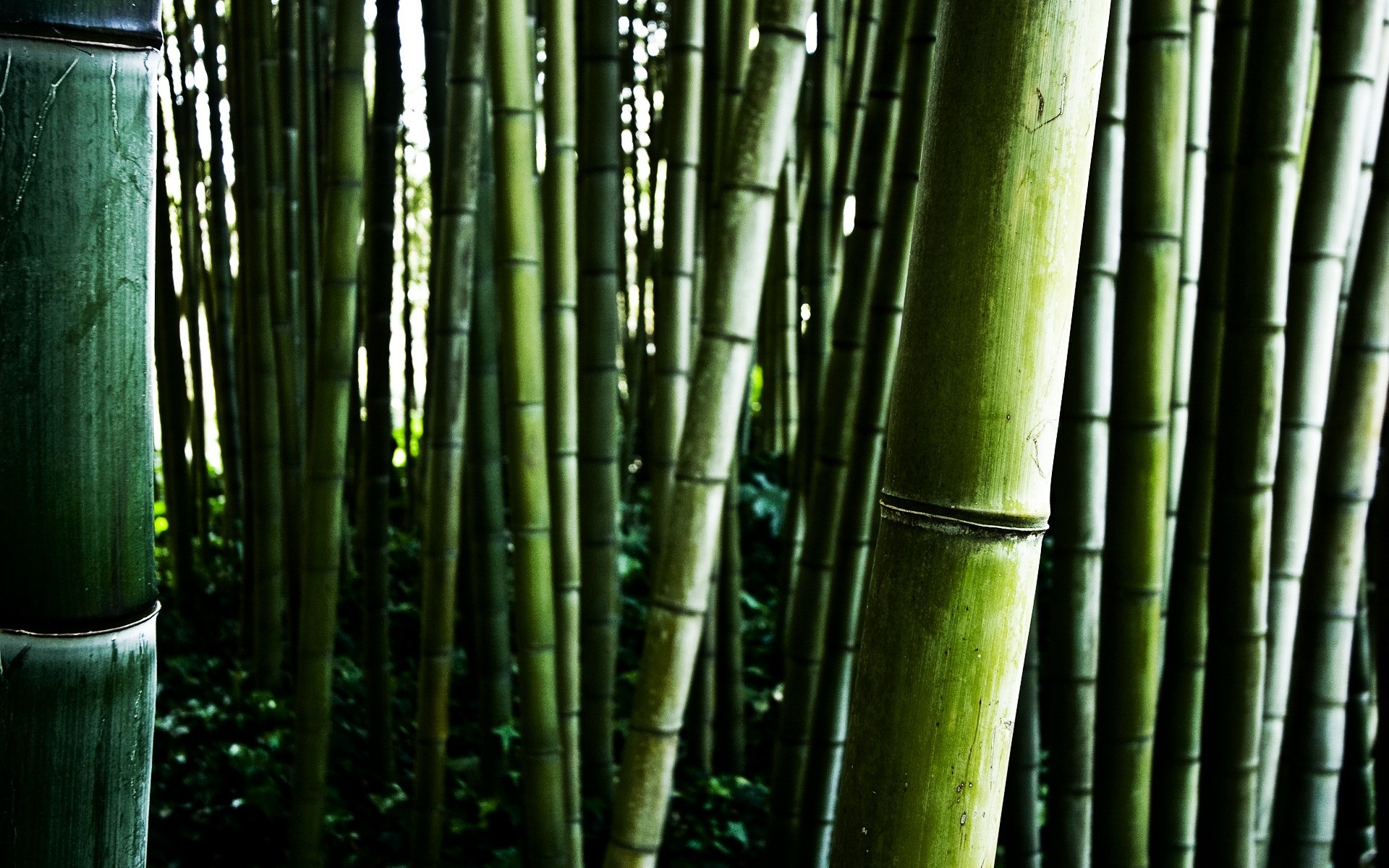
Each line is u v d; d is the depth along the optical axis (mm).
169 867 2895
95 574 807
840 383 2508
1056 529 1703
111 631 825
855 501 2254
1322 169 1819
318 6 4238
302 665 2766
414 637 4801
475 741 3805
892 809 821
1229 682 1770
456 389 2732
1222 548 1738
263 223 4254
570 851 2623
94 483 799
